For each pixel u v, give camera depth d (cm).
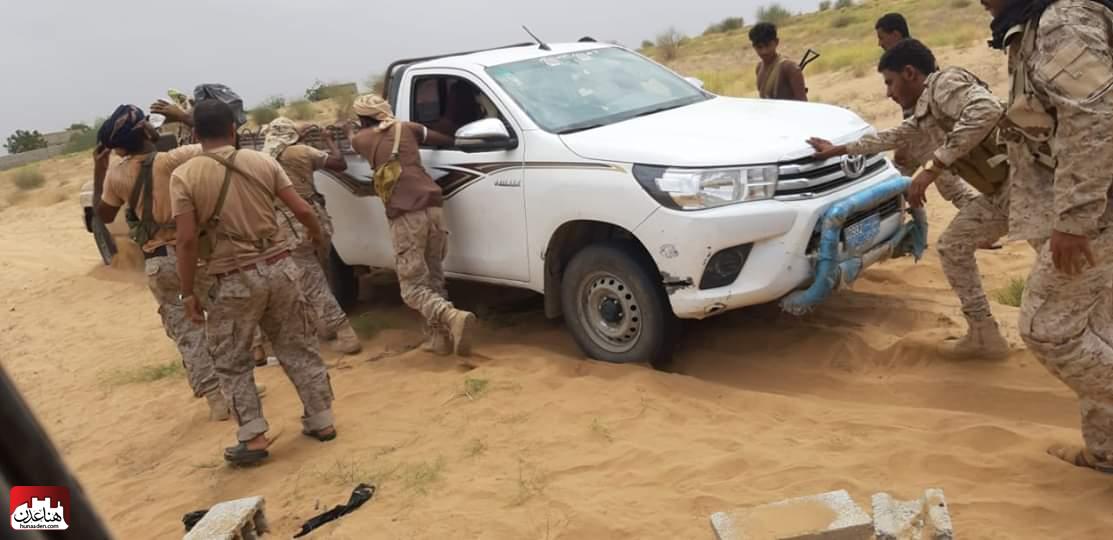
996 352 526
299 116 2972
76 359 893
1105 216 354
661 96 675
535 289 623
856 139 551
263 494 501
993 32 368
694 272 526
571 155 576
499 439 512
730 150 536
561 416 527
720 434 483
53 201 2328
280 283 524
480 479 470
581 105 637
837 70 2105
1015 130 383
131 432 660
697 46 3672
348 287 802
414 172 631
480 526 423
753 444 466
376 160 630
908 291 674
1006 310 608
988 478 409
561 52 696
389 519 443
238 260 512
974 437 444
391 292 860
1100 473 396
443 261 672
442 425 542
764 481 428
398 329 750
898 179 564
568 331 681
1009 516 376
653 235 536
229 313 521
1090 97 333
